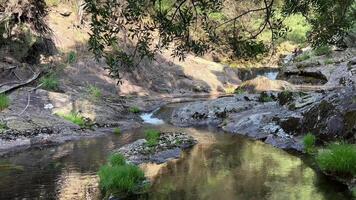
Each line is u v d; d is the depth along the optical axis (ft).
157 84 95.50
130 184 32.55
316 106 47.91
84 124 59.41
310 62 103.86
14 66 71.56
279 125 52.54
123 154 44.80
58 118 58.49
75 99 66.49
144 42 20.48
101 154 45.29
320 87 89.15
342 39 25.96
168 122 68.90
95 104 68.13
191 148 48.19
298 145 46.06
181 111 71.51
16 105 58.90
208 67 112.06
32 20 80.74
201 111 69.31
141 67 94.94
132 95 85.81
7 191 33.12
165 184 34.30
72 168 39.70
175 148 47.19
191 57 112.27
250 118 59.16
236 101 70.69
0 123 52.80
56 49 85.40
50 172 38.37
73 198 31.32
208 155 44.45
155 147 46.93
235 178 35.60
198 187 33.40
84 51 89.30
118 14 22.30
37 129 53.57
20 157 44.27
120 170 34.19
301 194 31.01
